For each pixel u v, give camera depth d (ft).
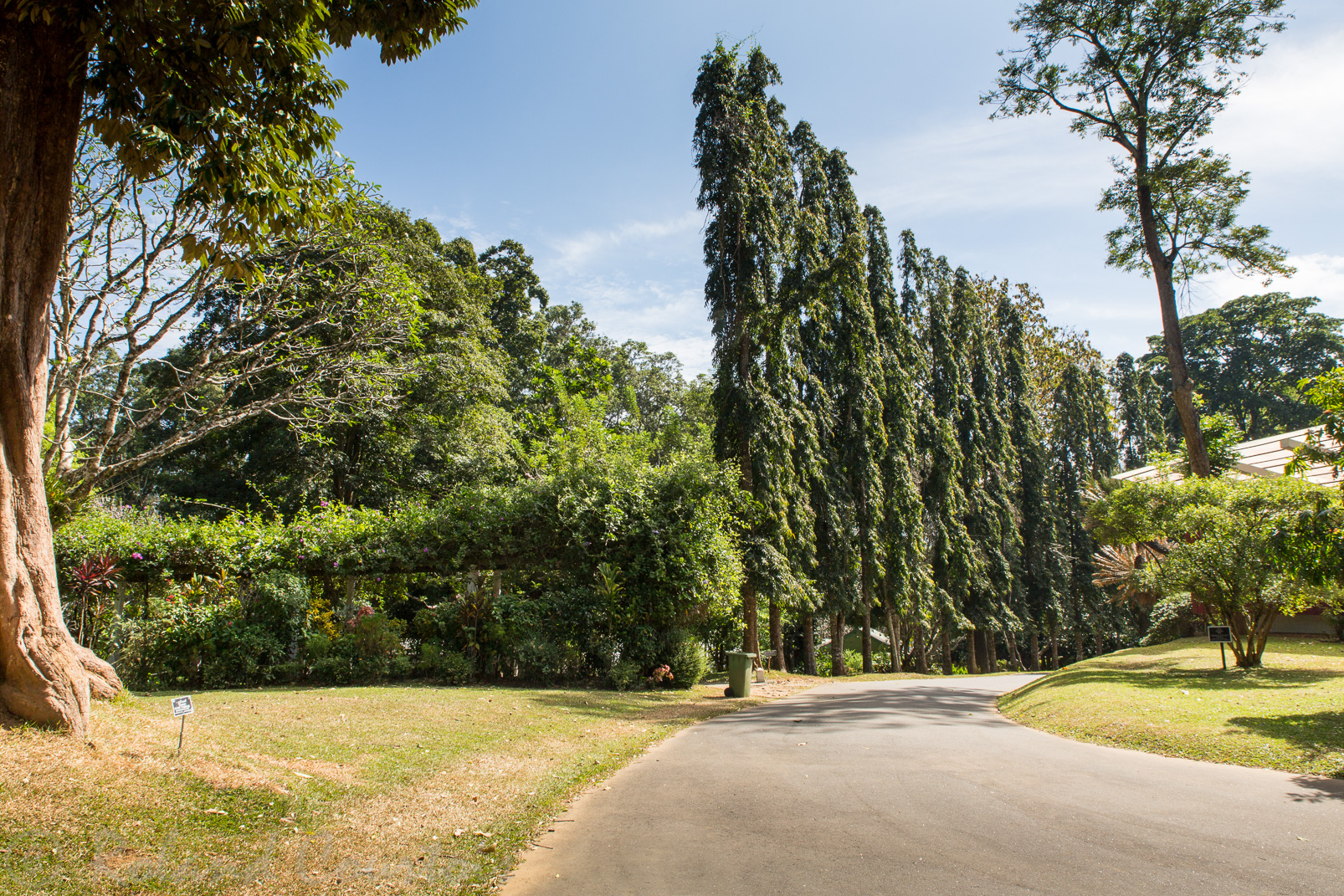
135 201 40.57
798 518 81.66
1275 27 70.33
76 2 17.92
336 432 82.23
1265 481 48.65
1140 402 188.34
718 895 13.11
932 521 117.91
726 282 78.18
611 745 28.71
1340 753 23.63
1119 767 23.85
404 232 78.89
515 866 14.99
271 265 50.29
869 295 114.93
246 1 20.86
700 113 78.89
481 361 86.58
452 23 23.72
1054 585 136.67
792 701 47.93
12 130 17.51
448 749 25.27
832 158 104.37
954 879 13.60
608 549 53.21
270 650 44.27
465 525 52.54
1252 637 49.52
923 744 28.99
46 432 42.75
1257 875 13.58
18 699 18.15
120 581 44.32
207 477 89.71
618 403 129.59
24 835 13.55
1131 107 78.38
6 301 17.99
